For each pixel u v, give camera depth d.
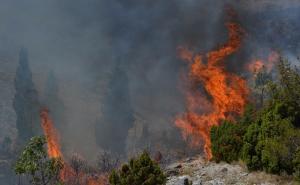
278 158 13.20
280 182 12.70
